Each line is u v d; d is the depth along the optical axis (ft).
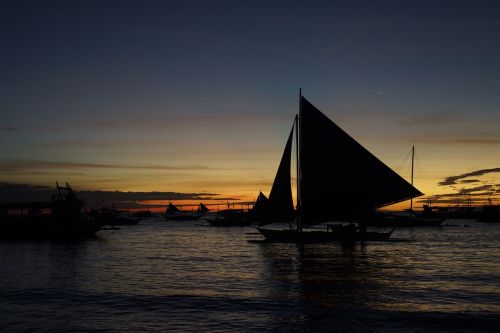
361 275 123.75
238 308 85.97
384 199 184.34
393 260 158.71
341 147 186.91
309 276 122.72
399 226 411.13
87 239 297.94
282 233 211.00
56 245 252.01
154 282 115.65
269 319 78.28
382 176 184.44
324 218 188.75
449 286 106.42
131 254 195.00
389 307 85.56
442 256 171.63
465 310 83.05
